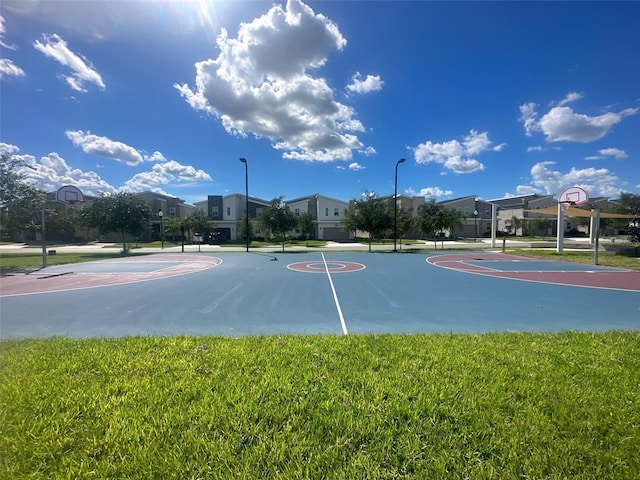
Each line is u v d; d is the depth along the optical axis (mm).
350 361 3709
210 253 24375
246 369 3475
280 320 6234
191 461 2055
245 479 1914
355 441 2250
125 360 3754
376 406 2691
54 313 6805
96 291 9250
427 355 3908
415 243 38219
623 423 2441
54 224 32438
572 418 2514
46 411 2611
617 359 3783
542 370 3443
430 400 2775
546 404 2725
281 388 3010
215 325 5914
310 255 22453
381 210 25547
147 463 2037
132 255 22781
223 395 2871
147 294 8797
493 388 3016
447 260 18766
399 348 4184
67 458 2082
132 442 2230
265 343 4438
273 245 36156
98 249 30234
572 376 3301
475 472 1982
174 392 2924
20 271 13898
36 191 16109
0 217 15031
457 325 5867
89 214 22781
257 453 2121
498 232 54938
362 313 6758
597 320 6195
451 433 2338
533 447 2188
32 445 2195
